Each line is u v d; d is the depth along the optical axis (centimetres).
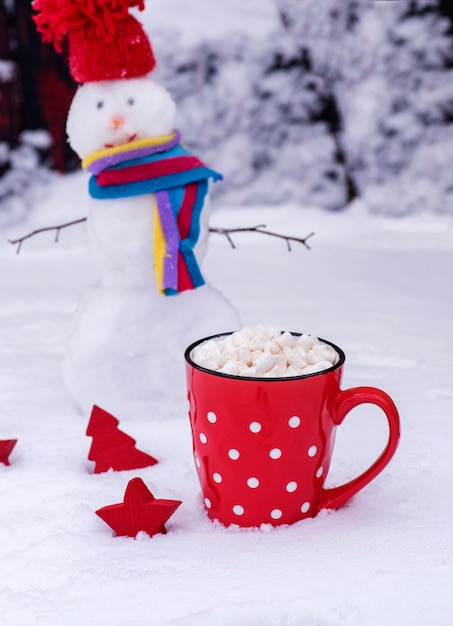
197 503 75
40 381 99
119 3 84
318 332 111
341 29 193
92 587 65
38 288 139
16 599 64
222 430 70
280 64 194
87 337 89
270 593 64
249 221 188
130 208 87
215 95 193
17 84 183
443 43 191
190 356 74
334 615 63
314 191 195
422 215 192
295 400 69
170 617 62
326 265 151
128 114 87
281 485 70
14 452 83
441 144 193
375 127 193
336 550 68
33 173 187
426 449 81
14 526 72
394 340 108
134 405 90
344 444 82
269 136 195
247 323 115
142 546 69
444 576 65
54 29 87
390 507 73
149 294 89
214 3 198
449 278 139
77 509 73
